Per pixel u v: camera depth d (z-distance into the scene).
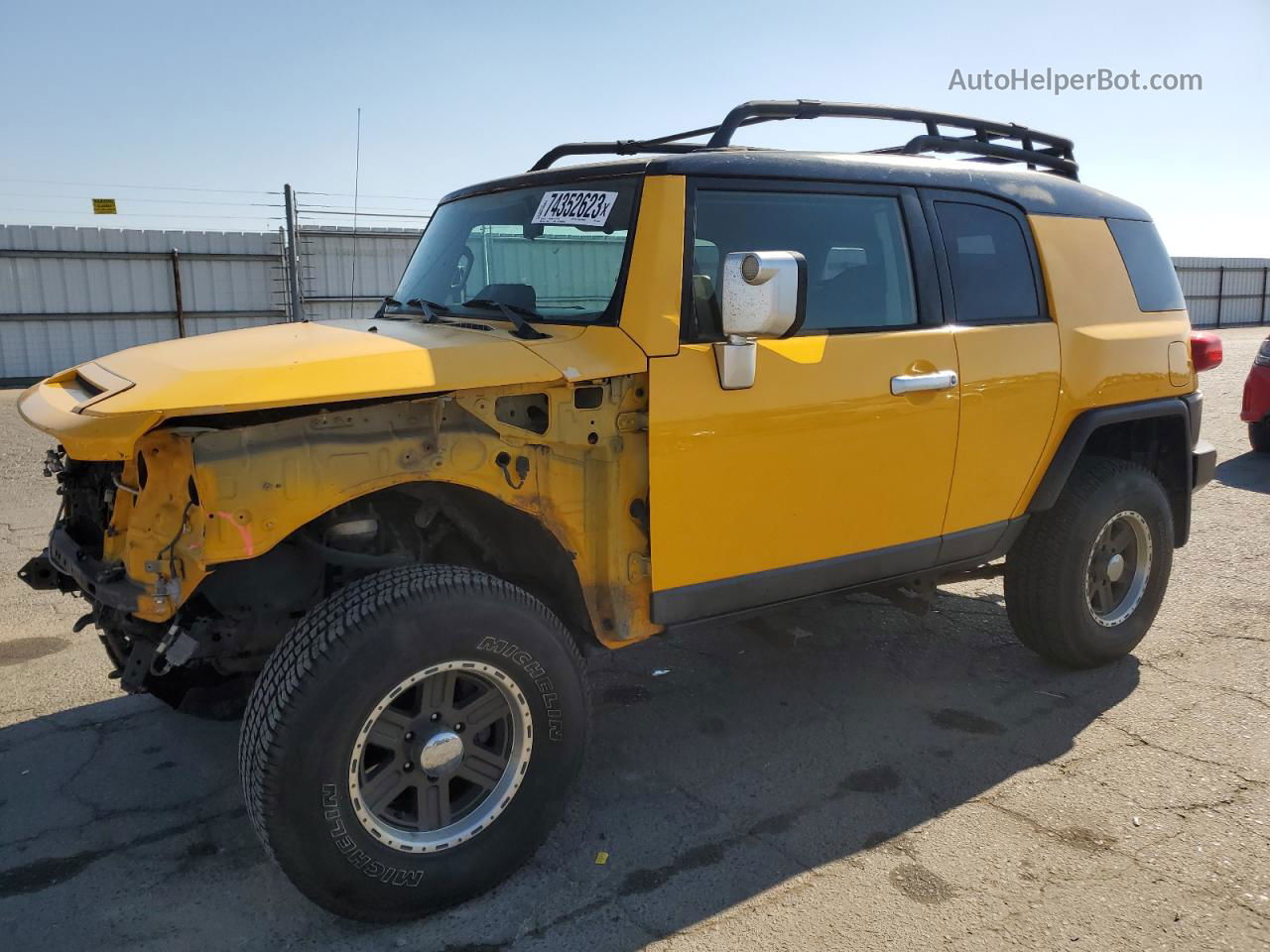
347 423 2.67
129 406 2.43
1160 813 3.26
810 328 3.41
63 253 18.64
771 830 3.20
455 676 2.74
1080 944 2.60
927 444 3.64
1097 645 4.39
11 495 8.13
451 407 2.83
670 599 3.17
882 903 2.80
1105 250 4.39
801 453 3.32
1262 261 40.22
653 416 3.01
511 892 2.87
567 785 2.94
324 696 2.46
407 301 3.97
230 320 20.28
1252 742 3.76
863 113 3.88
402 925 2.73
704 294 3.18
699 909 2.79
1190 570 5.96
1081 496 4.21
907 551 3.73
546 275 3.37
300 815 2.47
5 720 4.02
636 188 3.20
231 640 2.97
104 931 2.71
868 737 3.87
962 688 4.33
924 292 3.69
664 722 4.04
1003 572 4.39
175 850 3.11
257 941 2.67
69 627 5.04
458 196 4.08
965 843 3.10
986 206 3.98
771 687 4.36
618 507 3.11
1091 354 4.16
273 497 2.57
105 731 3.93
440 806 2.75
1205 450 4.87
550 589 3.33
